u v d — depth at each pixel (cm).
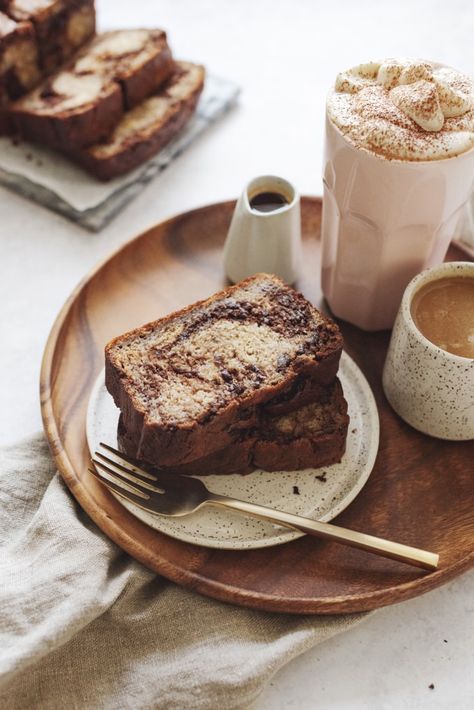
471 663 53
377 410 59
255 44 89
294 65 87
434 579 53
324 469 57
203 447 54
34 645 50
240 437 55
